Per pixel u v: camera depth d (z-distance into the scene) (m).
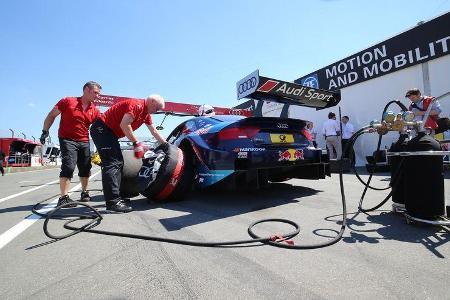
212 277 1.49
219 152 3.13
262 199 3.48
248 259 1.70
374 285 1.36
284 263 1.63
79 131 3.63
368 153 8.55
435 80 7.03
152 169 3.42
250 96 3.38
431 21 7.00
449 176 4.66
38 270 1.67
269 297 1.29
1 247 2.07
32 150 24.53
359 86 8.87
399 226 2.22
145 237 2.12
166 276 1.52
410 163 2.17
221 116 3.82
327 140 8.23
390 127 2.39
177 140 4.24
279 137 3.33
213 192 4.14
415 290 1.31
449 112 6.79
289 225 2.36
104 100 8.10
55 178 9.36
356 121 9.01
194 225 2.46
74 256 1.85
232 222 2.51
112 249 1.95
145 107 3.31
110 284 1.46
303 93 3.50
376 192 3.68
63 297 1.36
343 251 1.77
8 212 3.36
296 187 4.28
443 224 2.02
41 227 2.56
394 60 7.84
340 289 1.34
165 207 3.23
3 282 1.53
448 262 1.57
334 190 3.94
